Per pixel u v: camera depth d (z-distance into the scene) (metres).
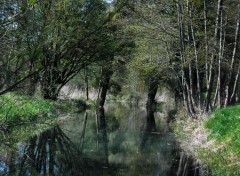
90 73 41.97
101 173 12.08
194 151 15.75
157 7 23.16
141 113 37.72
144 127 25.08
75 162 13.35
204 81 35.84
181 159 14.49
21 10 4.13
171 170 12.72
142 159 14.64
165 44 25.16
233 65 24.73
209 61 23.45
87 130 21.98
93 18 23.50
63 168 12.22
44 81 10.81
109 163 13.63
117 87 53.19
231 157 12.78
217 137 15.44
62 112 28.22
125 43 33.78
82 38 4.72
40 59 4.20
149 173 12.25
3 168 11.23
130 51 35.03
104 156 14.89
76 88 54.06
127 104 54.59
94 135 20.31
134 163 13.85
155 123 27.86
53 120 22.84
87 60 33.72
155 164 13.70
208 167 12.75
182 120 23.75
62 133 19.47
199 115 21.34
